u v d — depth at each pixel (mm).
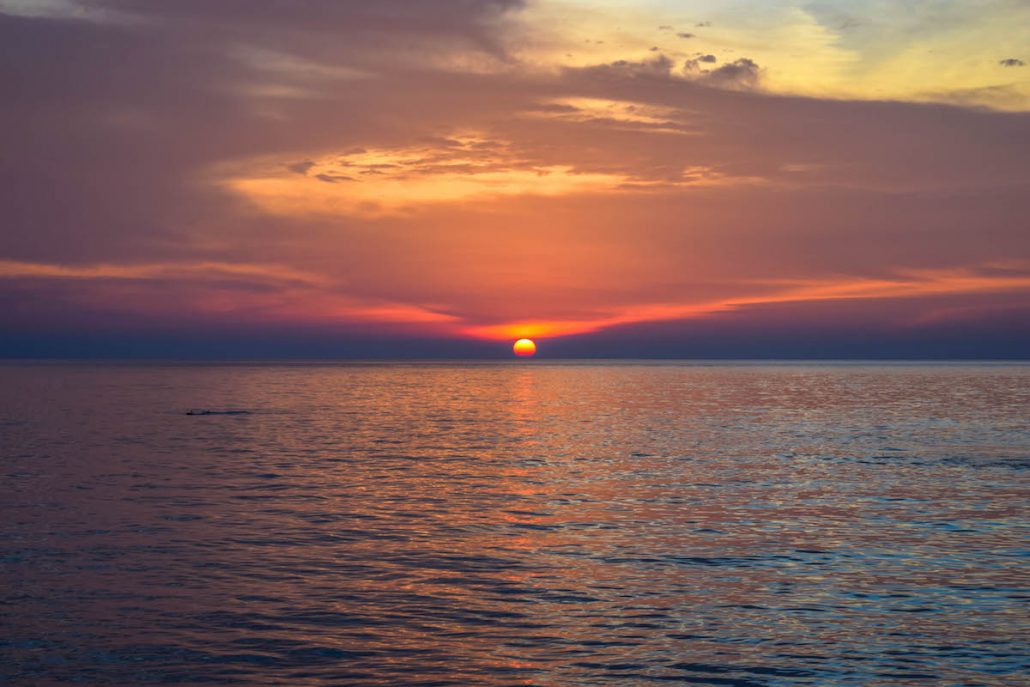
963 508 30797
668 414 84062
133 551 23672
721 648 16344
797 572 21797
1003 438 57969
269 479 37875
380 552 23828
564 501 32375
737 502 32188
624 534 26375
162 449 49969
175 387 148875
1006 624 17672
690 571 21891
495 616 18219
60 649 16094
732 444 54281
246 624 17562
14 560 22562
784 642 16672
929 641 16688
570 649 16297
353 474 39688
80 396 115438
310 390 139625
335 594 19703
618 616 18250
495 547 24531
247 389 142125
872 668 15367
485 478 38656
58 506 30547
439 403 103500
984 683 14703
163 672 15031
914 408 92312
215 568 21906
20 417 76500
